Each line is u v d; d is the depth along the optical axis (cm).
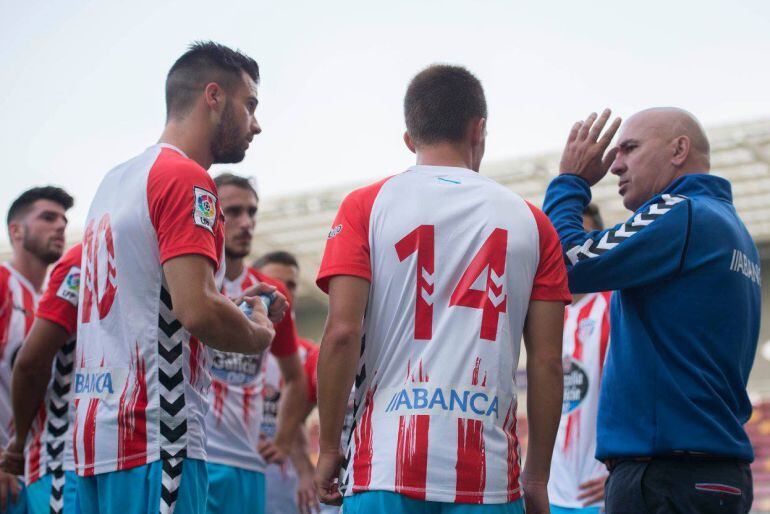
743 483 426
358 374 385
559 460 720
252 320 435
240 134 458
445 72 414
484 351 369
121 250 412
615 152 474
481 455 360
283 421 788
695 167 482
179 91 451
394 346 371
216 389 732
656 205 443
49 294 532
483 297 374
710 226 439
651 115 489
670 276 436
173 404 402
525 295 387
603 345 716
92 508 414
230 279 762
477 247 378
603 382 464
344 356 370
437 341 367
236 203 750
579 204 466
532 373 390
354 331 373
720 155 2080
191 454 404
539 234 396
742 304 444
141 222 408
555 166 2109
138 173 419
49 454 549
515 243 383
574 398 721
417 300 372
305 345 988
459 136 405
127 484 398
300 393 796
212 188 416
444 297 373
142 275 408
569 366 731
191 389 411
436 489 352
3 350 703
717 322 435
